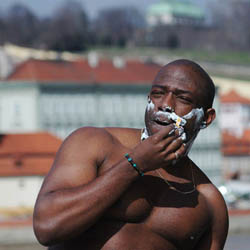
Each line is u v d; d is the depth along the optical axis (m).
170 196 7.09
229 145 160.25
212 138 155.88
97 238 6.75
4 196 101.00
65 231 6.30
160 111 6.90
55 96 148.62
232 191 98.19
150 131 6.95
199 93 7.01
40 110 146.25
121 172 6.39
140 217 6.88
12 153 103.81
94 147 6.86
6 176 101.38
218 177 155.50
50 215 6.31
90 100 151.88
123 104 155.25
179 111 6.93
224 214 7.48
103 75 156.75
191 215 7.10
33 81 146.38
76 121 150.50
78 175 6.62
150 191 7.01
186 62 7.12
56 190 6.47
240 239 16.88
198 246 7.43
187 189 7.25
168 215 6.99
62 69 155.00
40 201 6.41
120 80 156.50
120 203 6.79
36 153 105.00
